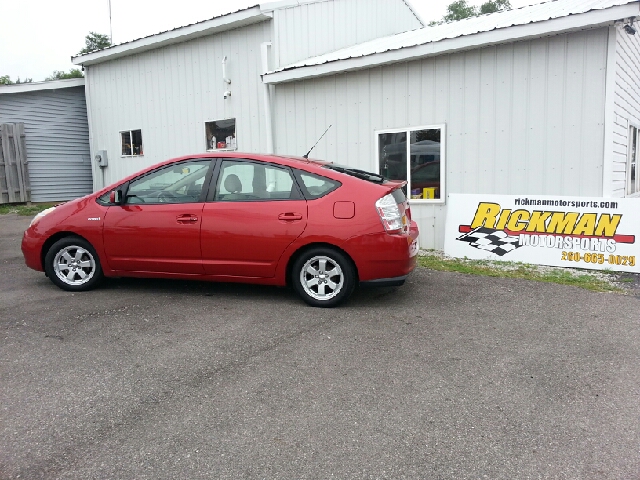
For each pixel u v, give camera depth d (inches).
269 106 380.2
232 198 200.8
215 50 434.3
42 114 564.7
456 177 308.0
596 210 253.1
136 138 505.7
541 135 279.3
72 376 136.3
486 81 291.7
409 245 193.9
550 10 322.3
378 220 187.2
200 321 180.4
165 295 214.4
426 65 310.8
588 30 260.2
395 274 190.1
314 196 193.2
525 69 279.4
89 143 581.0
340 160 354.6
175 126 472.1
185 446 104.9
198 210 201.0
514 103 284.8
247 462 99.7
